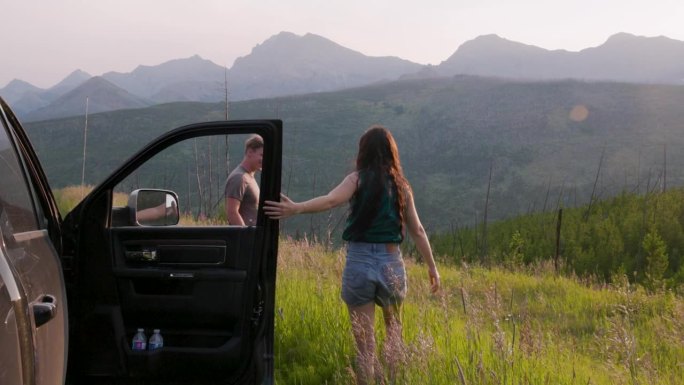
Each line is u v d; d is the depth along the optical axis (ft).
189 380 12.79
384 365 14.40
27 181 10.62
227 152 45.96
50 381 8.80
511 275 54.13
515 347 17.61
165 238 13.21
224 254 13.24
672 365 22.11
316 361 17.97
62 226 12.61
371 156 15.05
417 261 65.46
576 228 87.10
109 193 12.94
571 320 34.30
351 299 15.11
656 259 62.85
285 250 39.52
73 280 12.62
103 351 12.82
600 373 19.16
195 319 13.09
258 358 12.45
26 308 7.52
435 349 15.72
